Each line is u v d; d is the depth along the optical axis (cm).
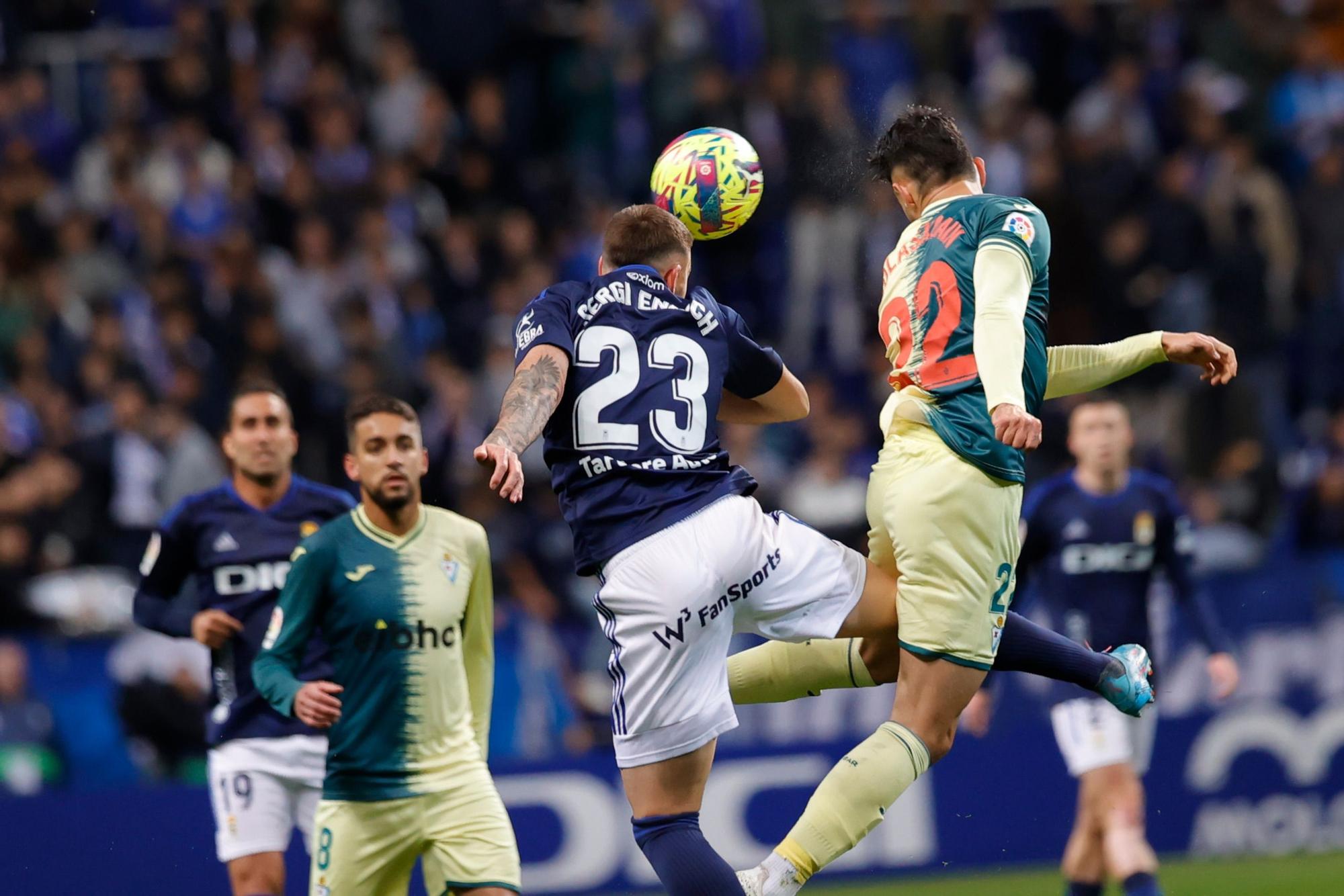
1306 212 5025
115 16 5062
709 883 1627
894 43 5194
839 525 4191
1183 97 5228
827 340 4725
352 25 5119
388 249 4597
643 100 5025
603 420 1684
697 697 1666
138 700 3359
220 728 2353
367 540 2147
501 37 5222
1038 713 3709
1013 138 5003
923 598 1655
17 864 3164
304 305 4481
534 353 1669
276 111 4847
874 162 1833
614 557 1670
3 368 4228
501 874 2105
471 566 2192
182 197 4609
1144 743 2777
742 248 4862
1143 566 2805
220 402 4225
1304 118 5394
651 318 1728
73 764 3334
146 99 4825
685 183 1841
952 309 1670
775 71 4956
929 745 1669
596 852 3450
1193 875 3456
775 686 1842
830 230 4741
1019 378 1580
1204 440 4553
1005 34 5375
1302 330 4928
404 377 4334
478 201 4891
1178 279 4844
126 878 3206
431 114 4931
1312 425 4819
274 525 2428
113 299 4378
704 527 1664
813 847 1647
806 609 1700
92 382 4159
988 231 1664
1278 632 3819
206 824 3256
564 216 4897
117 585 3703
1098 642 2794
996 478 1647
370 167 4850
